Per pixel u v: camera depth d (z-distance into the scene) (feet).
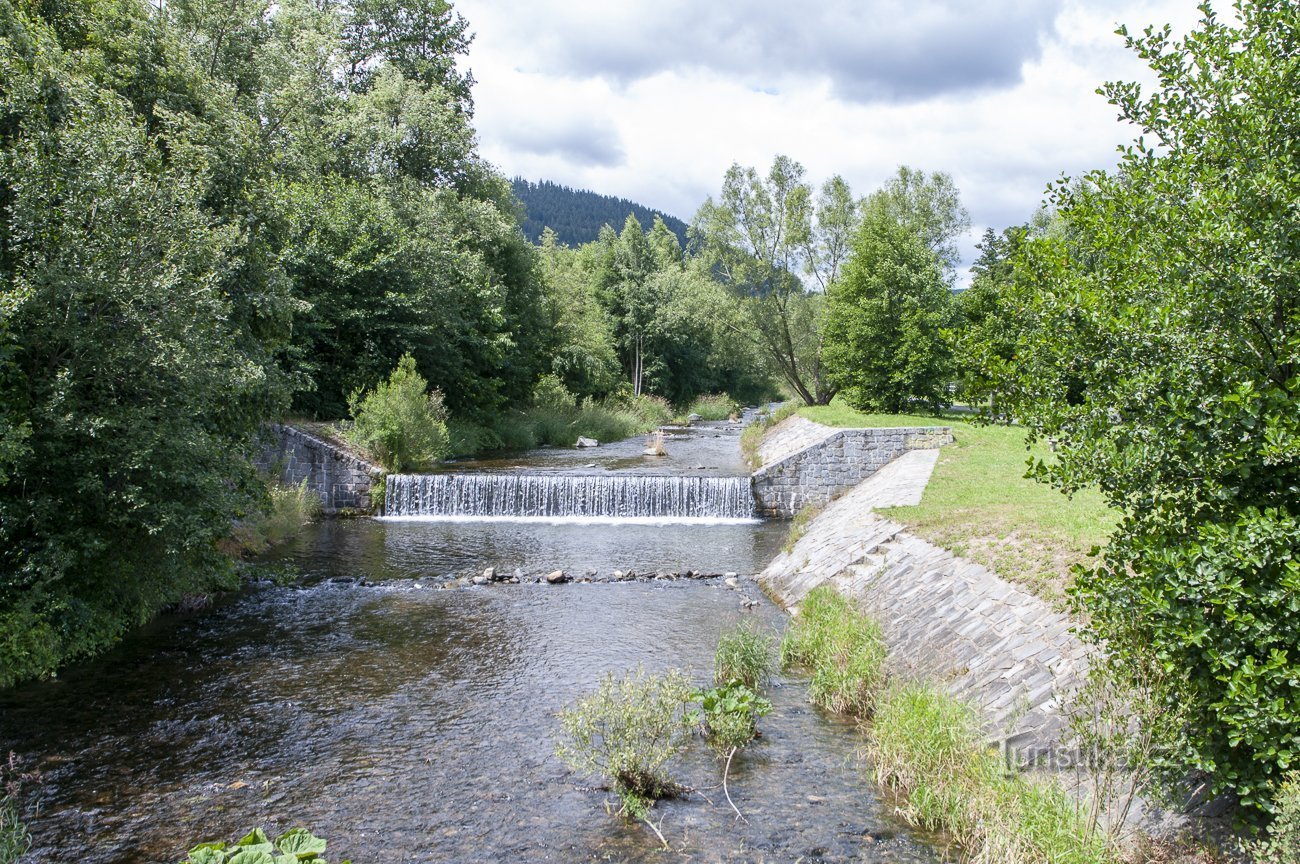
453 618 46.29
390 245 108.88
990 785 23.21
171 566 42.19
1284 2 18.78
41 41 40.32
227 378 40.16
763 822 24.32
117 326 36.55
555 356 164.96
